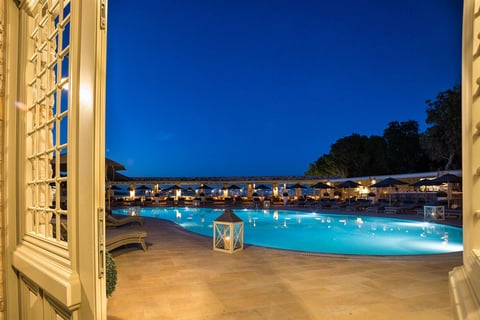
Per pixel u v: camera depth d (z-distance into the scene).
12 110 2.38
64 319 1.69
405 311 3.35
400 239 10.24
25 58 2.37
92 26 1.47
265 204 22.50
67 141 1.66
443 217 13.42
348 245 9.35
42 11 2.27
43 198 2.28
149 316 3.21
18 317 2.41
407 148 30.69
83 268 1.53
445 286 4.19
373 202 20.45
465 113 1.14
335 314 3.27
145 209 21.84
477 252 1.10
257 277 4.61
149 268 5.14
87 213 1.49
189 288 4.10
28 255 2.12
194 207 21.94
